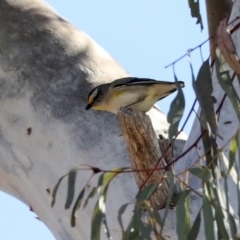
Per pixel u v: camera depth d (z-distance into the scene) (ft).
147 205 27.02
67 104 38.17
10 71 39.55
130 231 26.99
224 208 28.53
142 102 37.27
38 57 39.75
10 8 41.60
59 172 37.22
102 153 36.27
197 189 32.14
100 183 28.25
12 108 39.06
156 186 27.58
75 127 37.37
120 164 35.58
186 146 33.91
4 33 40.55
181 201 27.12
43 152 37.91
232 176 28.68
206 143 26.96
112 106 37.32
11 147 39.09
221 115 33.09
